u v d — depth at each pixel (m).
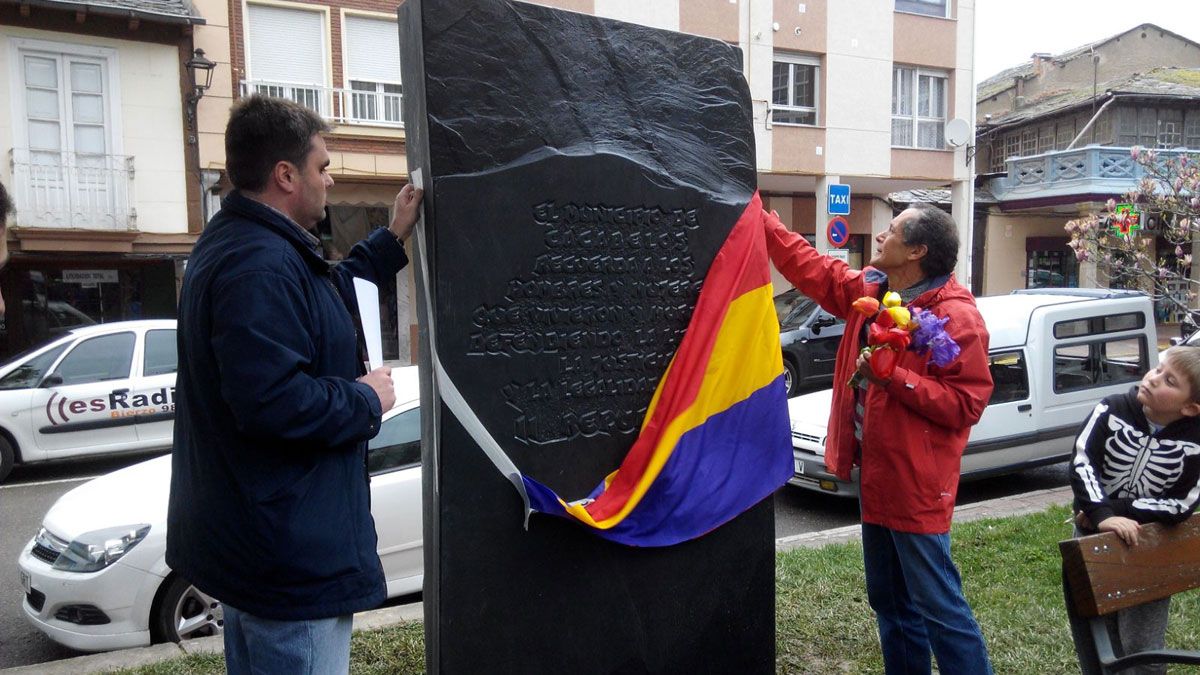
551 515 2.41
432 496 2.34
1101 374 7.32
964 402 2.61
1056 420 6.98
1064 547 2.40
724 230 2.78
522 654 2.39
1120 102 21.39
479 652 2.32
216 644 3.71
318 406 1.81
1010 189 21.61
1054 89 26.50
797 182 18.06
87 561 3.94
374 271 2.33
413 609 4.07
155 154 12.92
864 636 3.68
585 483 2.52
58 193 12.33
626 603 2.58
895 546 2.78
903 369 2.59
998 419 6.70
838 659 3.49
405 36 2.37
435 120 2.20
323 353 1.96
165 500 4.20
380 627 3.85
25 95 12.07
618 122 2.56
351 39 14.04
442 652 2.28
